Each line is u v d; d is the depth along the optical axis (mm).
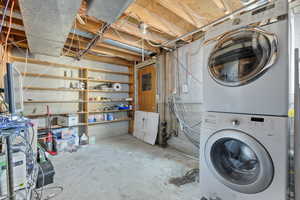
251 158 1193
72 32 2607
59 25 1777
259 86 1091
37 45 2393
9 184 1069
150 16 2029
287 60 984
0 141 1447
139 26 2277
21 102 1604
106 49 3543
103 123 4184
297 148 940
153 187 1747
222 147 1354
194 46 2760
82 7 1729
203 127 1419
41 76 3305
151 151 3002
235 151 1306
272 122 1007
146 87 4117
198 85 2695
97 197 1571
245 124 1120
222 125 1261
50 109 3418
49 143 2941
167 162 2455
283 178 943
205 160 1378
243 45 1201
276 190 969
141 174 2051
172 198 1558
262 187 1021
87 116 3668
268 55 1053
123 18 2094
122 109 4328
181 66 3031
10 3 1712
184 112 2975
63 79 3588
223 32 1347
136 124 4242
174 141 3172
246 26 1184
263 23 1097
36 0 1329
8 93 1138
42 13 1524
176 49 3135
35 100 3129
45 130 3223
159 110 3562
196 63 2727
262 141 1031
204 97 1487
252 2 1577
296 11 1618
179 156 2727
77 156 2729
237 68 1229
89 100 3729
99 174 2053
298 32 1628
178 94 3100
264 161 1010
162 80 3500
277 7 1044
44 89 3334
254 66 1132
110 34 2566
